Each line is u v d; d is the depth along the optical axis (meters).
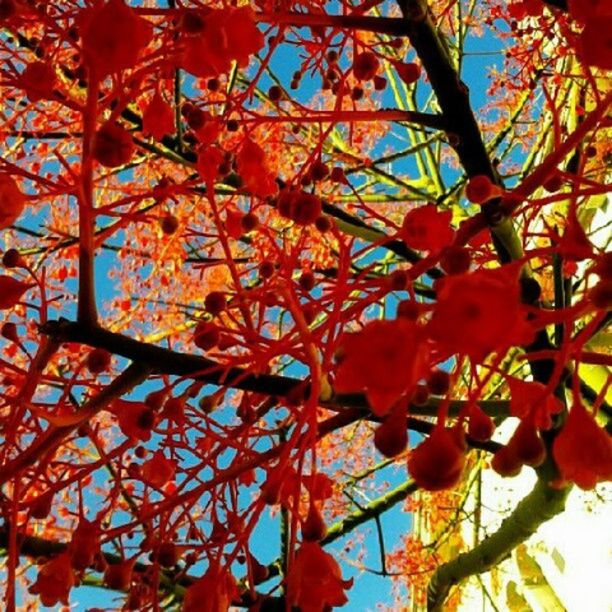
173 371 0.42
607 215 1.45
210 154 0.44
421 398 0.38
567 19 0.58
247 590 0.50
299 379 0.45
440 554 1.72
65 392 0.45
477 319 0.26
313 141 0.98
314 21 0.42
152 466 0.47
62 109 0.91
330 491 0.47
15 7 0.38
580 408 0.31
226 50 0.36
